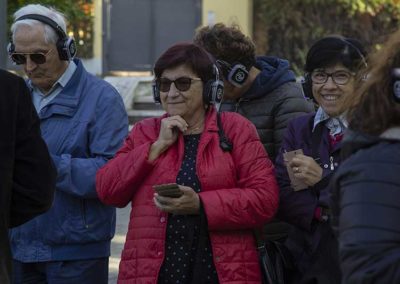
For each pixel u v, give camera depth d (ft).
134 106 63.87
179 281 17.19
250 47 20.27
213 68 17.97
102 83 20.89
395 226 11.28
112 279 31.81
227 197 17.21
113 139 20.35
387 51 12.14
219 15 80.89
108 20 80.43
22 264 20.59
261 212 17.51
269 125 20.58
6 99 15.56
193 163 17.65
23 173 15.83
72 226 20.11
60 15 20.24
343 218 11.69
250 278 17.48
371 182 11.51
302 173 17.90
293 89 20.74
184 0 81.35
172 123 17.58
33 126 16.02
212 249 17.33
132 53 81.25
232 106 21.01
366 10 78.38
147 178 17.78
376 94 11.99
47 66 20.01
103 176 18.11
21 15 20.16
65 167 19.67
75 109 20.42
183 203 16.92
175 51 17.81
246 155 17.84
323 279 17.49
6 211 15.39
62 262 20.26
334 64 17.99
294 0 79.82
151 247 17.35
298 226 18.33
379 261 11.23
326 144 18.29
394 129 11.87
